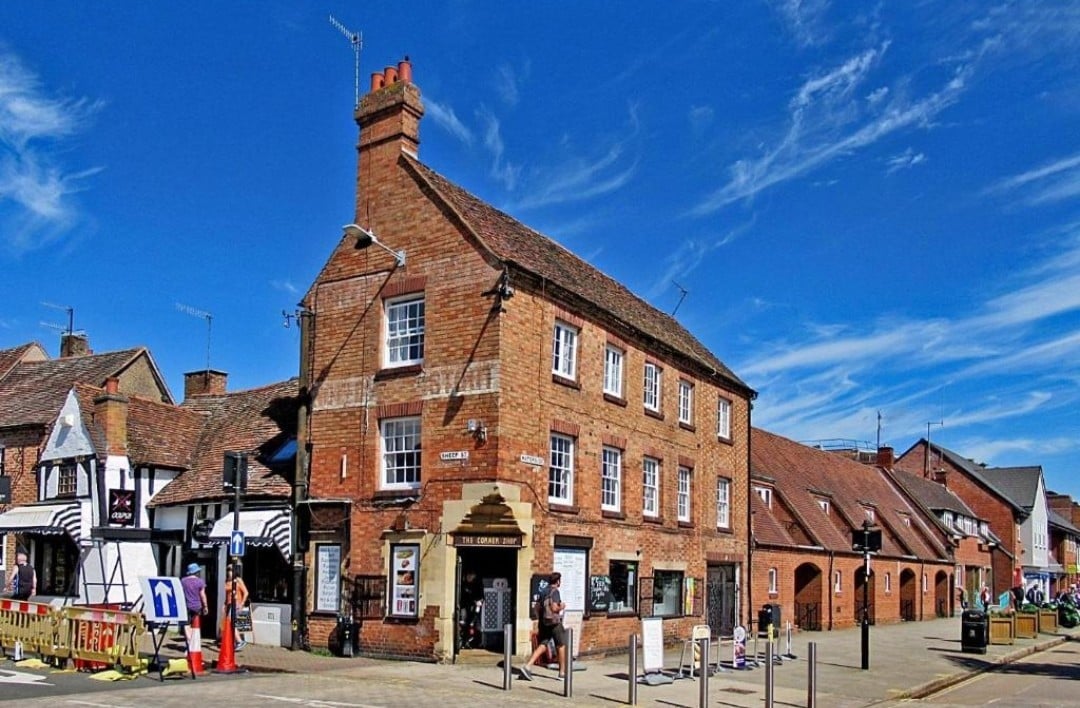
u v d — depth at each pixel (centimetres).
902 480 5631
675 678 1895
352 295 2219
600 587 2238
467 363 2014
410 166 2180
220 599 2259
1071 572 8838
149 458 2478
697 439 2809
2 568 2583
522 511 1966
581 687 1702
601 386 2327
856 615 4016
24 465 2619
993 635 3275
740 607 2980
